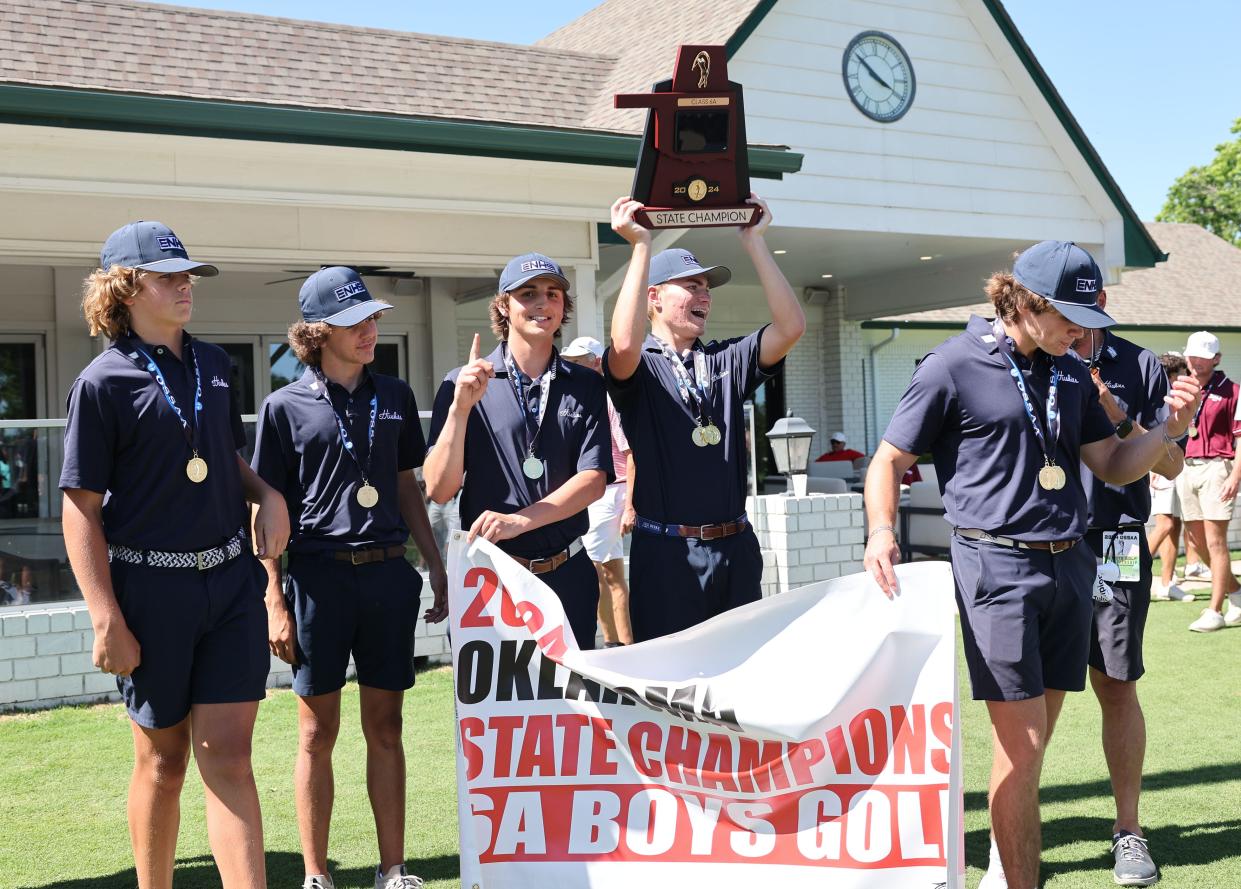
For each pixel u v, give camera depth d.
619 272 9.26
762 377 4.05
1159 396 4.34
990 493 3.45
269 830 4.55
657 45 11.75
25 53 8.54
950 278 15.31
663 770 3.25
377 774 3.92
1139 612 4.05
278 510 3.56
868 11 11.94
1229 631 8.23
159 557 3.20
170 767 3.32
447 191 8.04
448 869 4.07
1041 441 3.43
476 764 3.32
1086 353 4.36
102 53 8.92
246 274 11.62
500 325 4.00
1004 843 3.43
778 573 8.66
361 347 3.99
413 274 11.41
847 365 17.52
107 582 3.14
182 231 7.51
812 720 3.16
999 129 12.62
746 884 3.16
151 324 3.31
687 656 3.35
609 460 3.87
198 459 3.26
